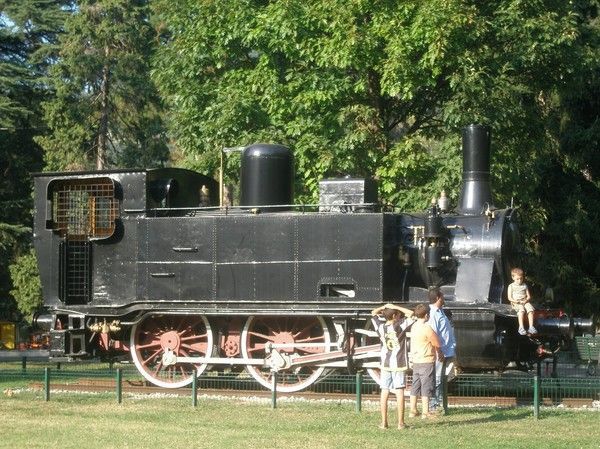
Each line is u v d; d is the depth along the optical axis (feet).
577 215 100.94
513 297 54.60
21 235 133.08
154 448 40.29
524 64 79.87
